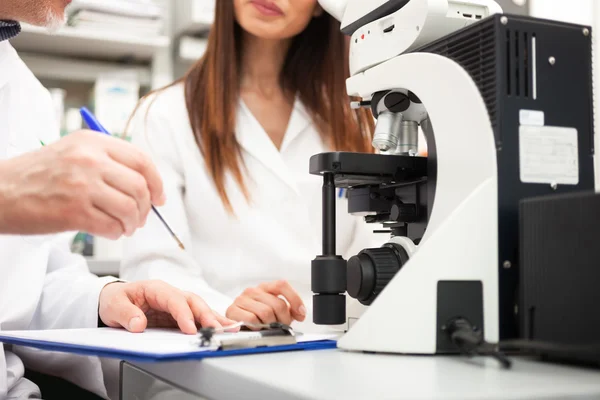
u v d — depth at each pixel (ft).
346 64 5.30
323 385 1.42
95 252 7.56
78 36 7.52
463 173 2.04
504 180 1.95
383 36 2.52
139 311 2.79
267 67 5.38
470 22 2.35
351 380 1.48
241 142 4.91
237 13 4.97
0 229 2.07
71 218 2.03
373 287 2.22
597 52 6.70
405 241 2.30
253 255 4.77
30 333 2.62
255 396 1.50
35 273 3.40
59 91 7.78
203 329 2.01
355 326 1.99
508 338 1.91
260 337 2.02
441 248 1.91
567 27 2.09
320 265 2.33
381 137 2.51
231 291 4.78
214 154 4.83
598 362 1.63
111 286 3.17
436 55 2.19
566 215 1.73
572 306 1.70
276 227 4.82
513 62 2.00
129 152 2.15
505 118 1.97
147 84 8.43
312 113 5.25
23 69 3.94
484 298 1.91
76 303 3.18
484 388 1.39
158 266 4.36
